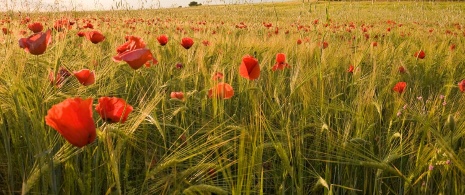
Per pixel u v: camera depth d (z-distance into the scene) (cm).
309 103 263
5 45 302
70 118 122
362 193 244
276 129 235
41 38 196
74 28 717
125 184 189
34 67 254
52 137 189
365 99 258
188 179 189
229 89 240
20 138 211
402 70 418
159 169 165
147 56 175
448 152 185
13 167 202
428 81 436
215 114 238
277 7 3912
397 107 260
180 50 499
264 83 355
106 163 181
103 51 482
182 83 315
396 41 922
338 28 1115
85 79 212
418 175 220
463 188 208
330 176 222
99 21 1118
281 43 576
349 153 216
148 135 243
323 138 235
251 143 173
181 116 268
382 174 228
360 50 516
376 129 269
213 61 460
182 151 177
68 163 170
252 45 556
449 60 488
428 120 209
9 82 193
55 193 154
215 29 1158
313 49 433
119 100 152
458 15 1546
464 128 217
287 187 230
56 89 216
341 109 253
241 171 148
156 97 210
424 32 1126
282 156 186
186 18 1939
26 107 183
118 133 162
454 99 307
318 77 309
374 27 1291
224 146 211
